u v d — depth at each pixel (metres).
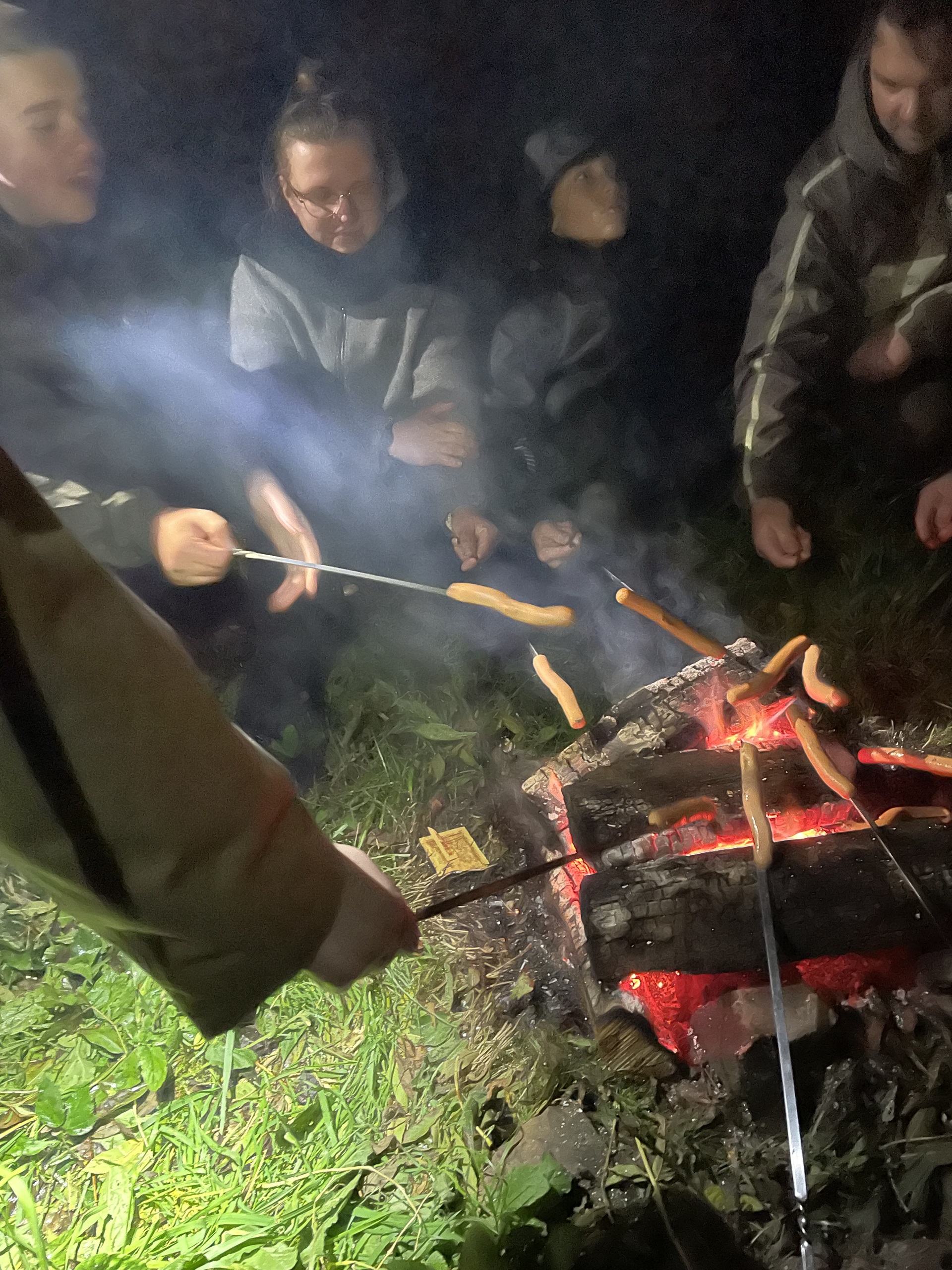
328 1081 2.10
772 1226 1.64
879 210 3.08
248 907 1.20
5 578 0.98
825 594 3.27
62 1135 2.04
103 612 1.04
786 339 3.26
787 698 2.32
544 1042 2.03
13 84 2.60
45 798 1.08
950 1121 1.74
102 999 2.28
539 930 2.35
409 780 2.86
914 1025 1.87
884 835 1.86
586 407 3.83
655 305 4.29
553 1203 1.72
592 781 2.15
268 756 1.25
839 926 1.79
